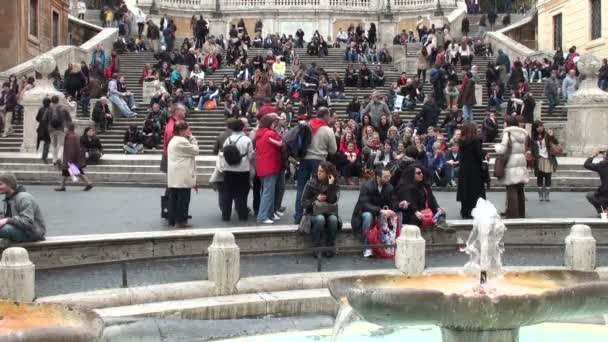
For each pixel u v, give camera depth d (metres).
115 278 10.41
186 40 38.75
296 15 53.72
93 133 20.59
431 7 52.09
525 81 29.66
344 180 19.31
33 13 36.81
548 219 13.43
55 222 13.57
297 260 11.76
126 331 8.45
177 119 13.48
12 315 5.39
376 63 38.69
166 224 13.34
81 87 28.48
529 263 11.83
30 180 19.70
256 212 14.51
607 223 13.05
